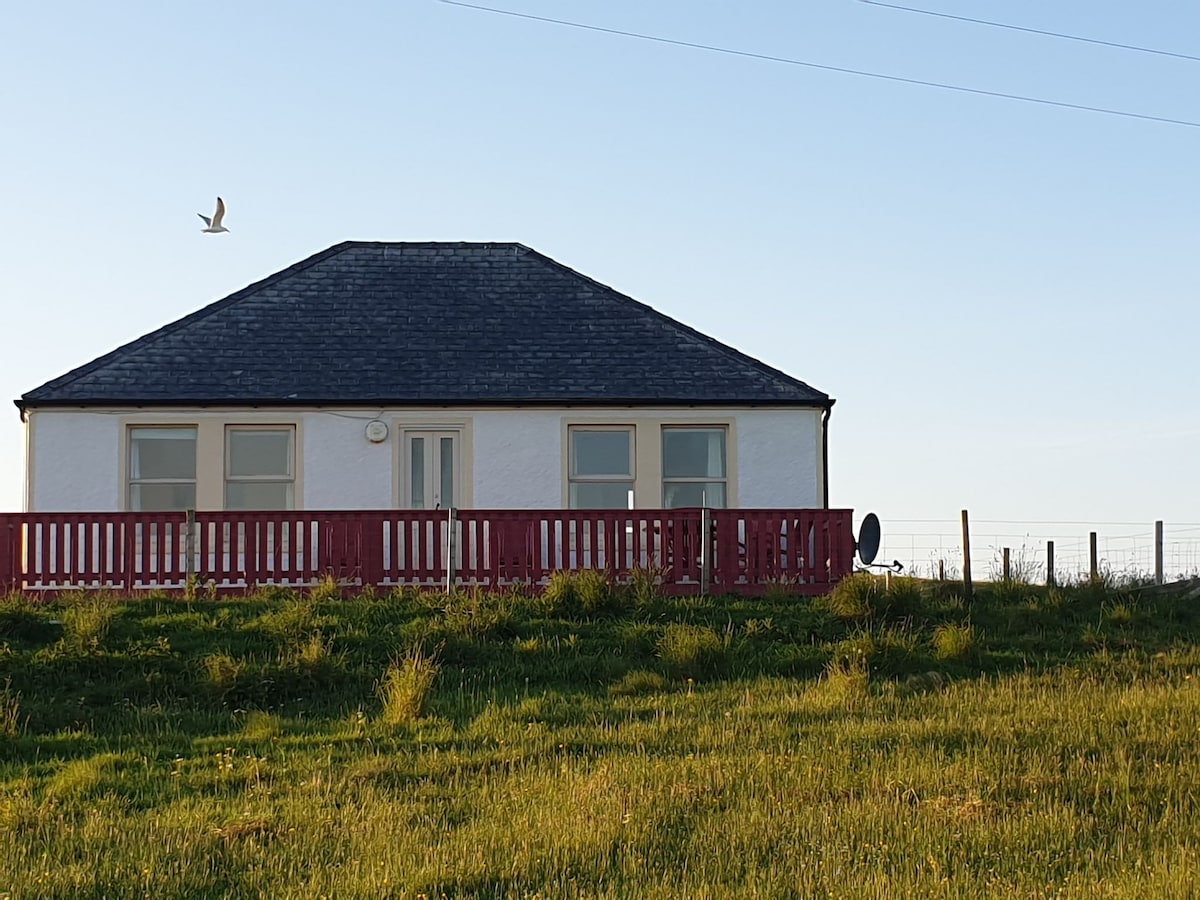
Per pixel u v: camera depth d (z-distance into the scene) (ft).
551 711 53.47
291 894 34.17
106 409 78.79
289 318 84.33
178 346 81.92
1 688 55.36
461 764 46.32
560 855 36.45
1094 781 42.42
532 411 81.20
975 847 36.60
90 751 49.60
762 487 81.51
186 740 50.49
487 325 85.10
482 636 62.85
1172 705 52.21
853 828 38.14
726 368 83.20
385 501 80.12
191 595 67.36
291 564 70.59
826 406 82.02
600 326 85.46
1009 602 72.64
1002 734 48.26
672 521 71.56
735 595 71.15
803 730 49.96
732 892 33.60
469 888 34.71
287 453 80.69
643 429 81.35
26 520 70.38
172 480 79.56
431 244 90.12
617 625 65.00
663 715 52.06
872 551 71.92
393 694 53.98
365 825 39.40
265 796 42.78
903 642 61.93
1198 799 40.40
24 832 39.83
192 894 34.76
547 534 71.36
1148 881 33.32
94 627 60.08
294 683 56.54
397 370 81.71
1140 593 74.08
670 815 39.68
